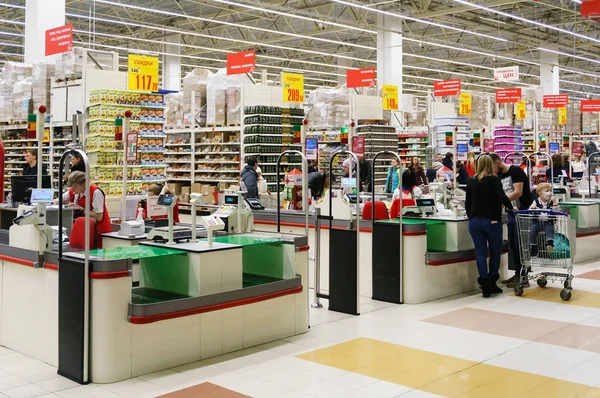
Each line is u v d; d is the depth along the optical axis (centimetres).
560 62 3144
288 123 1241
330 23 1978
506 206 690
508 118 2014
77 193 551
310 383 427
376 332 559
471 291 745
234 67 1273
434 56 2966
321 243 763
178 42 2423
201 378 436
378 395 404
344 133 972
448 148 1577
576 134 2181
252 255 581
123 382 429
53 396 404
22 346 500
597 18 808
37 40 1260
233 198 592
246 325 508
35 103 1180
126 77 1084
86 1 1889
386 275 690
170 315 452
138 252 469
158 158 1067
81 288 428
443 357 484
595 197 1107
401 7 2017
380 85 2050
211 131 1316
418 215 743
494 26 2327
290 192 1006
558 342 525
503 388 416
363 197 861
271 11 1809
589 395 402
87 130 1034
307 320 563
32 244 475
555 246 690
